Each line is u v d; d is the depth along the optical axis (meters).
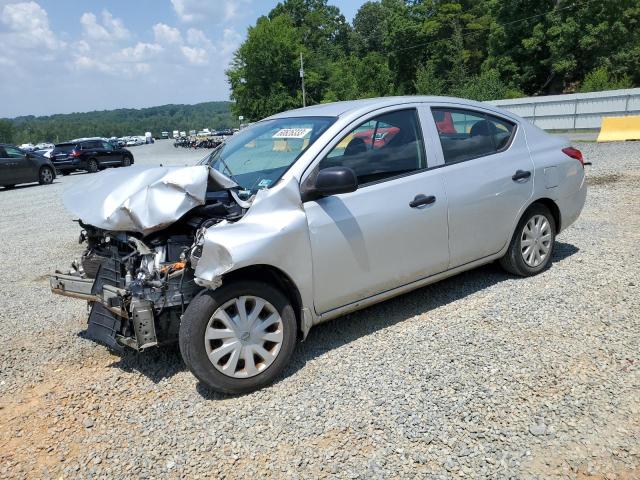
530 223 5.10
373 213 3.98
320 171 3.65
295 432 3.09
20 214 12.33
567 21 43.41
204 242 3.27
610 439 2.83
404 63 64.88
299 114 4.63
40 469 2.92
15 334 4.78
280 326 3.63
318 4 91.56
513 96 41.19
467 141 4.71
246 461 2.88
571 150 5.46
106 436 3.18
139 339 3.38
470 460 2.76
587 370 3.47
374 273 4.05
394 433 3.01
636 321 4.09
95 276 4.02
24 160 19.12
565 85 46.72
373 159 4.11
